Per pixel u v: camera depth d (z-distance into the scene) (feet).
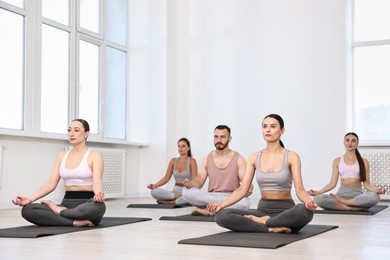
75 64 28.89
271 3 31.96
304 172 31.01
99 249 11.73
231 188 19.97
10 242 12.80
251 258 10.58
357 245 12.46
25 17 25.49
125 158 31.30
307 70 31.19
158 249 11.73
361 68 31.76
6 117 24.52
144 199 30.81
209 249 11.71
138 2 33.37
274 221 14.29
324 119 30.83
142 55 33.17
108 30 31.96
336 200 23.44
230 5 32.83
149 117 32.89
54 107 27.50
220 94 32.89
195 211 20.03
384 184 29.84
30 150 24.99
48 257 10.68
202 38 33.27
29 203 15.98
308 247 12.07
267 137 15.20
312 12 31.22
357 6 31.99
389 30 31.40
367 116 31.60
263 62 32.04
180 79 33.63
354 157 24.26
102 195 15.83
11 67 24.79
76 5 29.14
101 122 30.66
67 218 15.98
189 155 26.81
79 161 16.47
